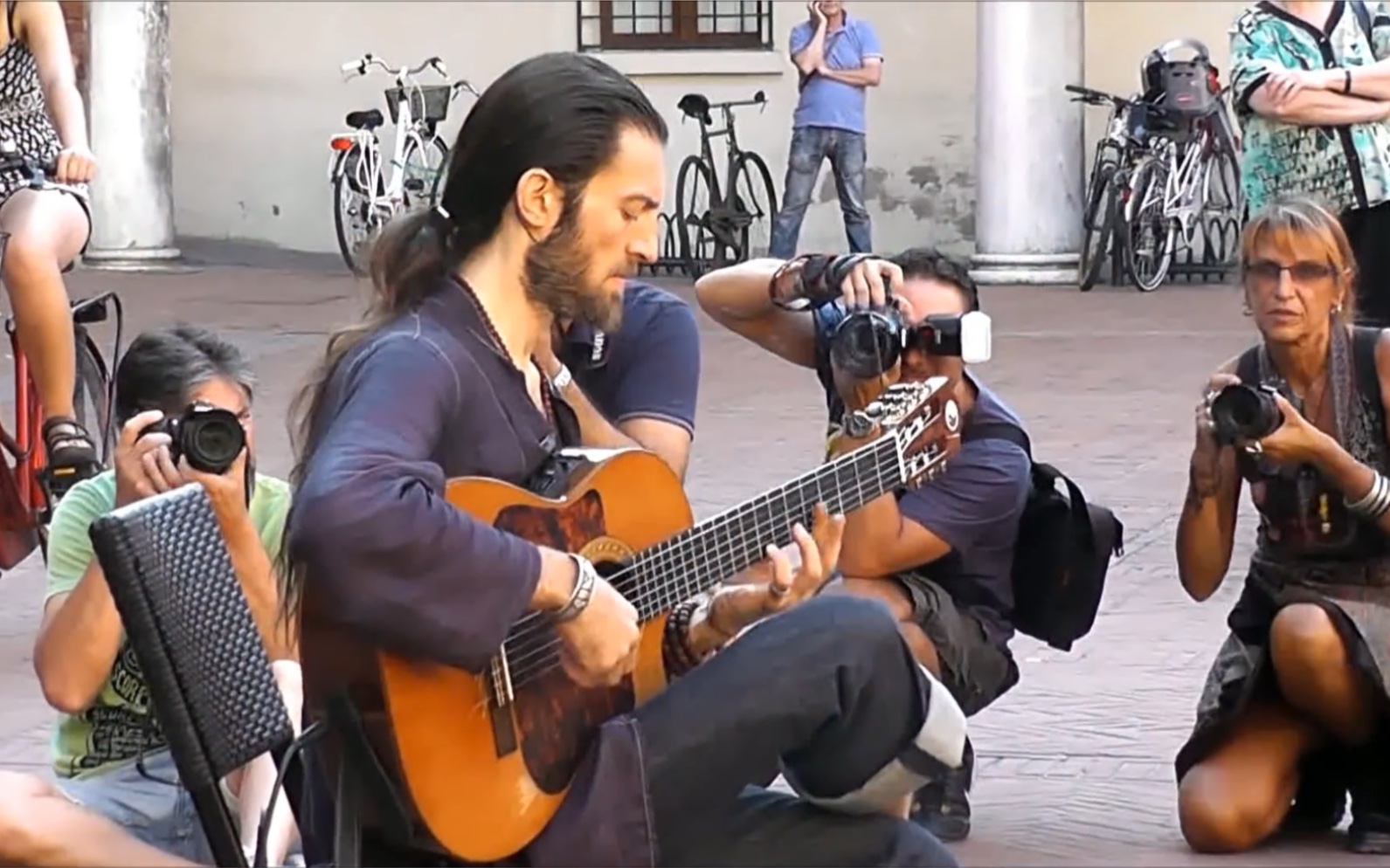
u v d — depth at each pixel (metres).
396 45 22.84
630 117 4.18
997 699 6.90
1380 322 8.01
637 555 4.30
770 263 6.14
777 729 4.21
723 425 12.70
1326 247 5.90
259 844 3.97
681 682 4.24
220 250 22.91
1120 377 14.23
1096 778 6.66
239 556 4.64
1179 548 6.15
